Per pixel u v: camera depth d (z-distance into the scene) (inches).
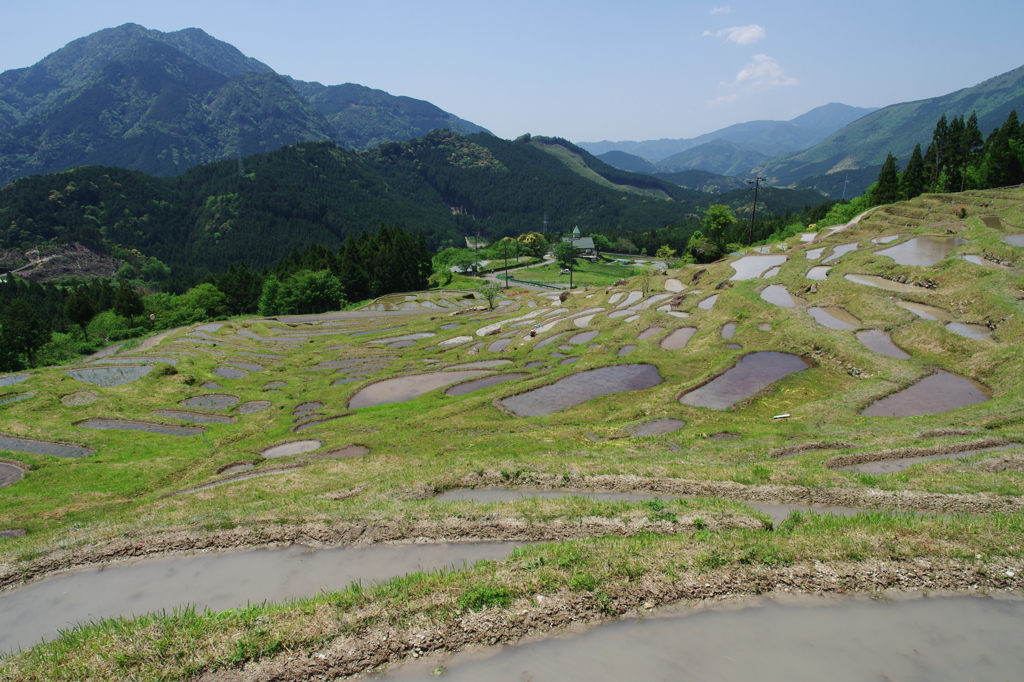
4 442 1350.9
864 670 368.5
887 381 1142.3
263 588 539.5
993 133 3686.0
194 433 1478.8
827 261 2410.2
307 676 398.0
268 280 4953.3
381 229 6407.5
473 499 735.7
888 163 4106.8
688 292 2486.5
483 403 1374.3
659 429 1054.4
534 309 3390.7
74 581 582.2
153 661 412.8
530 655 400.8
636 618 431.2
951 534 498.9
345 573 553.9
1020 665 367.6
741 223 7180.1
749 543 505.0
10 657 434.9
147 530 658.8
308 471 965.8
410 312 4493.1
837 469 740.0
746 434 962.7
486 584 465.7
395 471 896.3
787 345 1498.5
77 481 1093.8
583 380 1492.4
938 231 2497.5
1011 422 839.7
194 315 4264.3
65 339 3435.0
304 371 2261.3
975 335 1336.1
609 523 596.1
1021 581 442.3
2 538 732.0
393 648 410.9
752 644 398.0
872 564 466.3
